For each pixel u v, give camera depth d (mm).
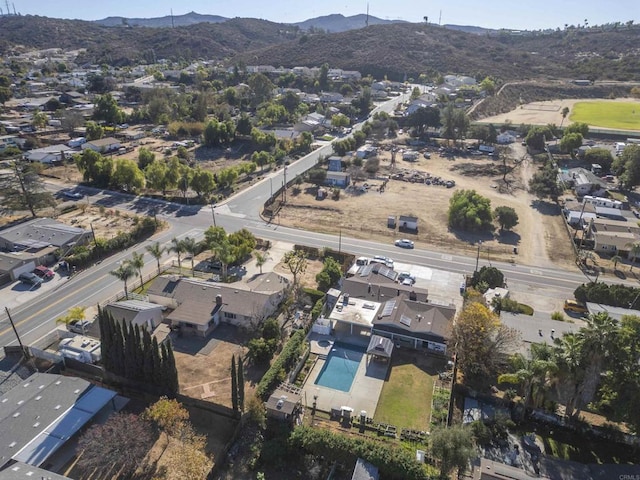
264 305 66375
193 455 43031
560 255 91938
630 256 88938
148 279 78812
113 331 52656
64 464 44250
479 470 44250
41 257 82250
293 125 195000
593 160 147000
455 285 80062
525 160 154750
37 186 102688
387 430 49125
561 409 52219
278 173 140500
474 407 52500
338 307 69062
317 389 55781
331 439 45375
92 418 48938
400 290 72750
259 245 92938
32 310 69562
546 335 60719
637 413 44281
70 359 56781
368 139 181500
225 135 166375
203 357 59656
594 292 72438
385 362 60719
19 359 58656
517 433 49344
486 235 100688
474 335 55625
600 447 48062
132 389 53625
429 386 56406
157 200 116438
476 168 146750
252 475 44812
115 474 43688
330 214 110188
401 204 117125
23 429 45281
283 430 47375
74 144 157250
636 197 122688
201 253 89625
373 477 42375
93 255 85062
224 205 114750
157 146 165375
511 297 76438
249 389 54000
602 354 45156
